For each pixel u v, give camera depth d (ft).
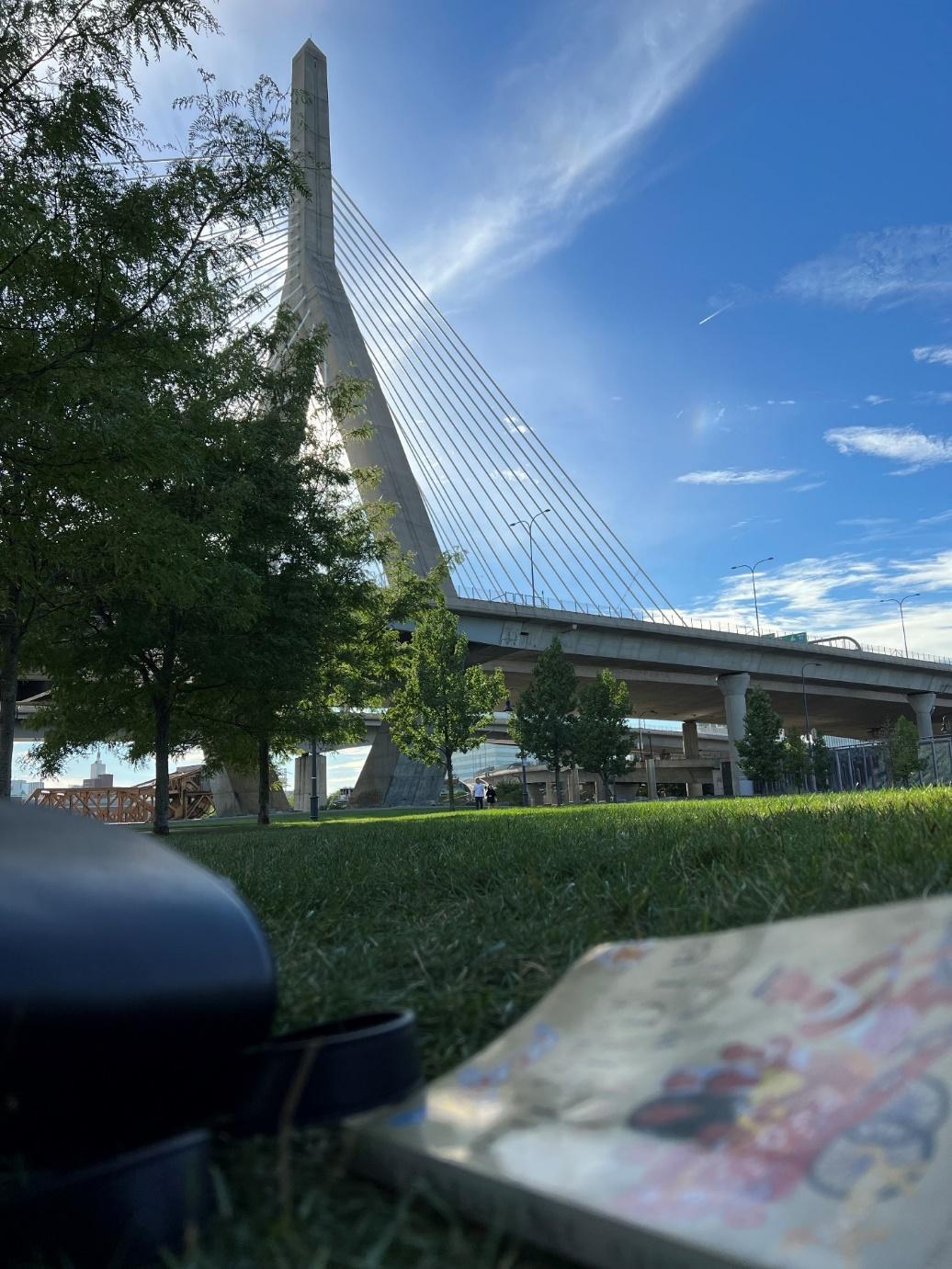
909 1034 3.02
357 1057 4.12
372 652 87.51
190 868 4.90
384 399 144.25
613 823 28.40
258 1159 4.04
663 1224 2.73
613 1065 3.72
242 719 75.05
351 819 88.48
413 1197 3.56
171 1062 4.03
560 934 9.47
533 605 197.16
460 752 130.72
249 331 69.41
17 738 202.59
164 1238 3.36
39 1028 3.71
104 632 60.49
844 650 257.34
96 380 29.17
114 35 27.40
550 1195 3.02
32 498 33.06
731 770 238.07
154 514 36.50
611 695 172.04
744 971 3.87
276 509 63.57
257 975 4.39
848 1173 2.68
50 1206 3.23
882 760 190.80
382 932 11.59
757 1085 3.20
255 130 32.63
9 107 26.76
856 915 3.67
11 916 3.91
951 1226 2.38
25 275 28.22
